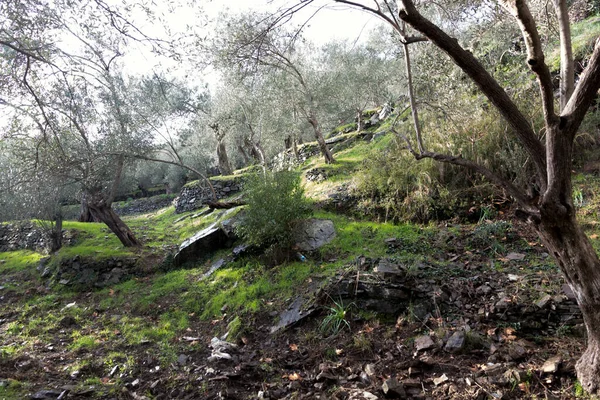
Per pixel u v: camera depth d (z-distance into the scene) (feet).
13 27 15.78
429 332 14.19
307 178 37.24
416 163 25.54
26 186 29.40
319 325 16.24
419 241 20.49
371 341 14.58
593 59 8.38
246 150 79.00
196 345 17.44
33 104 20.12
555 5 10.23
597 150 21.59
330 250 21.95
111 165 32.19
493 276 16.01
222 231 27.91
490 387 11.14
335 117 55.57
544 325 13.19
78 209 69.15
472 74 8.85
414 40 10.28
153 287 25.45
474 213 22.15
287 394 12.65
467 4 18.29
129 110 33.12
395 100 48.08
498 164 22.66
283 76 37.70
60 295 26.86
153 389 13.94
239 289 21.11
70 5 15.83
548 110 8.71
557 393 10.55
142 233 39.42
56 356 17.10
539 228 9.63
